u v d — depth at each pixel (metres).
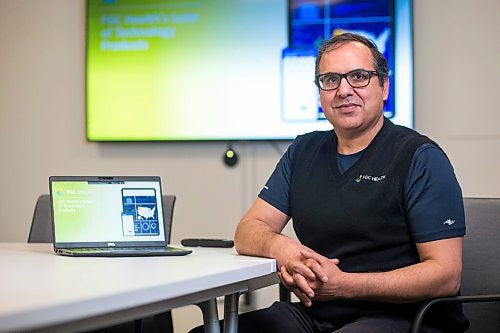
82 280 1.29
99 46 3.43
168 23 3.36
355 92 2.03
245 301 3.33
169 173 3.43
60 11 3.55
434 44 3.15
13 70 3.61
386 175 1.97
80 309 1.04
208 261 1.75
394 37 3.14
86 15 3.46
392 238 1.97
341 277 1.79
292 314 2.09
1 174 3.62
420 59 3.17
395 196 1.95
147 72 3.38
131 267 1.56
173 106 3.36
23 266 1.58
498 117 3.10
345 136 2.07
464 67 3.13
